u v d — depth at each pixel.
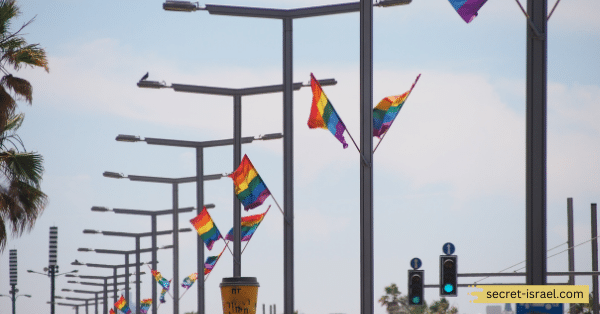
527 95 24.45
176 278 79.94
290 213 43.00
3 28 46.38
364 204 31.17
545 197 24.08
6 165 45.41
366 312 30.62
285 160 43.56
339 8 43.69
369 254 30.91
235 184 46.62
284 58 44.31
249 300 45.88
